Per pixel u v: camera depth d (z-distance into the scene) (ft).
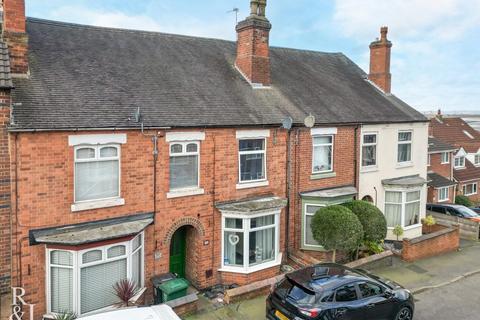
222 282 43.14
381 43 69.51
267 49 53.26
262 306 37.04
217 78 50.24
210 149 41.68
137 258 37.63
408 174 64.59
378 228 48.73
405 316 33.65
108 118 35.91
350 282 31.04
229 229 43.01
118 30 50.39
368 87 69.31
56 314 32.86
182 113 40.78
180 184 40.50
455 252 56.80
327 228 44.04
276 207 43.93
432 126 137.90
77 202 34.42
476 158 126.82
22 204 31.83
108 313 22.40
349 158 54.90
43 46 41.55
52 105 34.65
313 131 50.21
